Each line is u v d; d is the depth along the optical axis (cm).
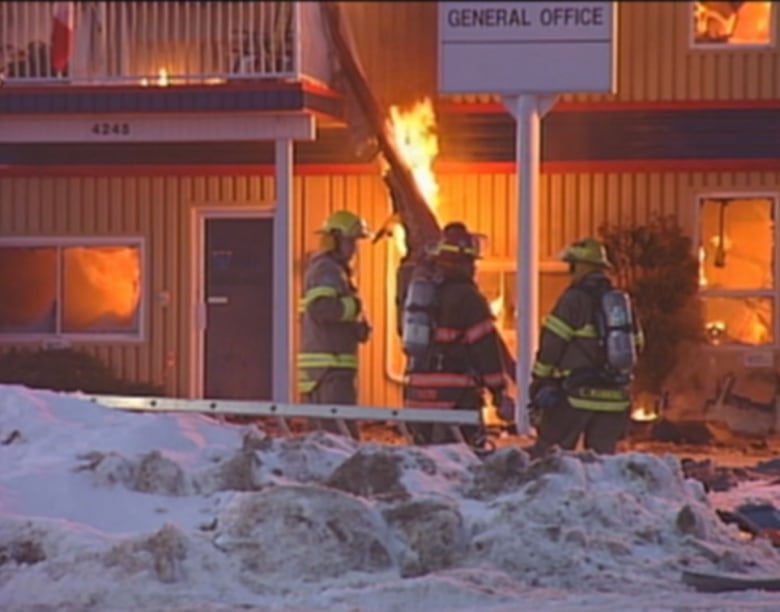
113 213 7956
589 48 6956
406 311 5150
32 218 7988
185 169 7912
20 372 7706
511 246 7750
